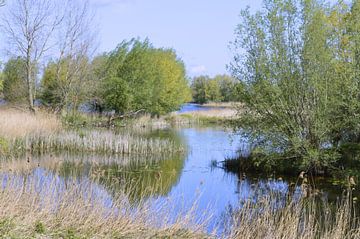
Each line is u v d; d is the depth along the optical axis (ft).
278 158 52.70
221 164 60.18
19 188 28.04
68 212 24.27
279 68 51.75
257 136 53.26
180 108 160.56
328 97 49.42
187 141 85.71
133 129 110.11
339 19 53.83
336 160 50.24
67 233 21.88
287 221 26.58
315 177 50.39
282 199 37.78
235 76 55.31
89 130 85.15
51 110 105.70
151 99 133.28
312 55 49.88
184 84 161.17
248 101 54.80
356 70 48.16
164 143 73.46
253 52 53.67
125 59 126.00
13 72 114.32
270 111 52.80
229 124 57.72
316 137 50.65
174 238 23.58
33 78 108.17
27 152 66.95
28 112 94.68
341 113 49.98
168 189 42.57
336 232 26.03
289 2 51.47
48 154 66.49
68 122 99.86
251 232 25.09
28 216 22.97
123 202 27.12
